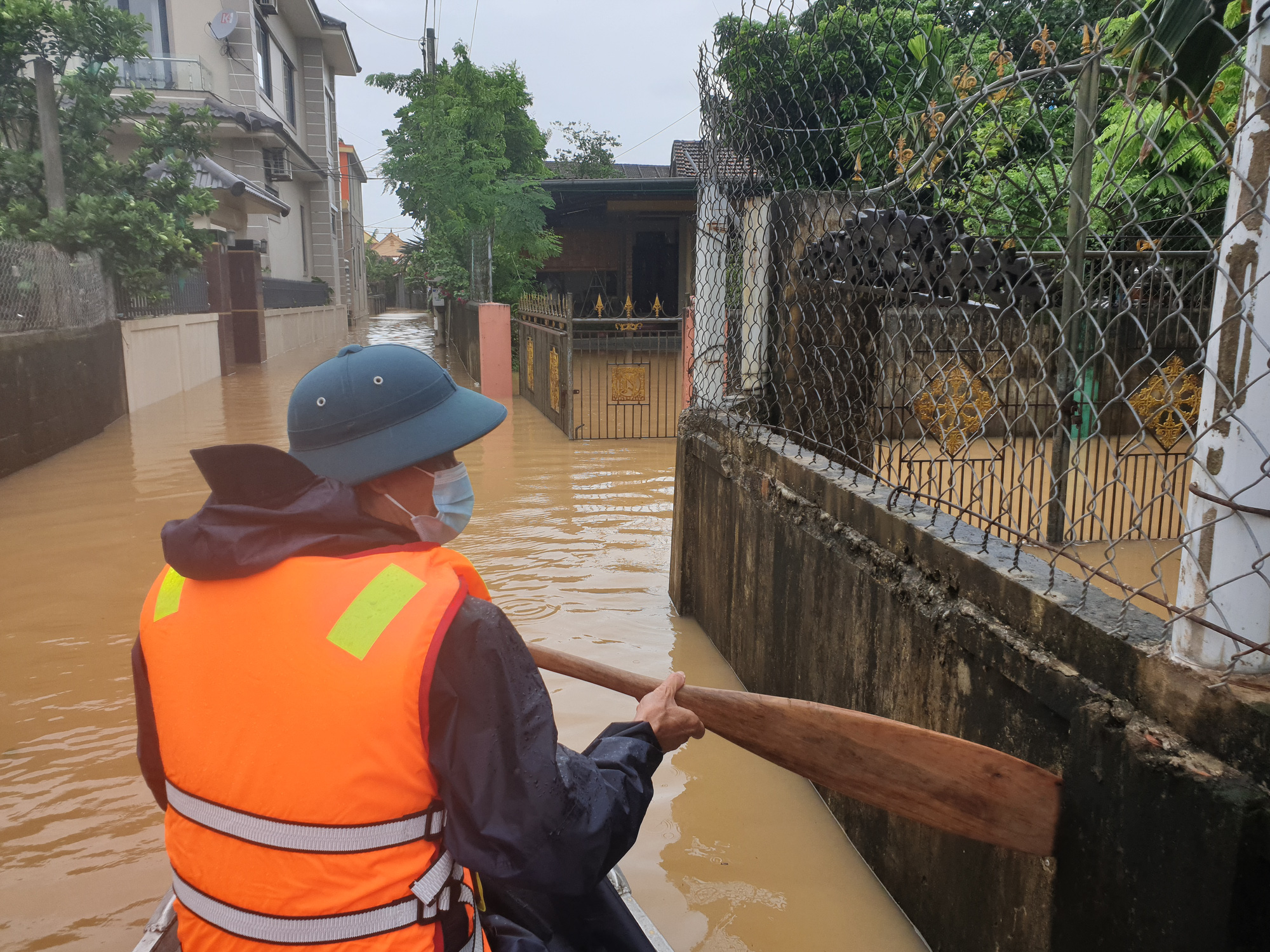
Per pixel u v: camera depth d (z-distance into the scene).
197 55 22.44
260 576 1.27
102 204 11.69
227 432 11.38
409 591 1.25
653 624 5.04
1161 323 1.83
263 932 1.27
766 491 3.90
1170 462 6.60
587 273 24.77
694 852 3.03
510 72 19.89
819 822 3.21
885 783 1.97
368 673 1.21
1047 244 2.88
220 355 18.56
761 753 2.01
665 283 24.84
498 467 9.38
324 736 1.21
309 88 31.16
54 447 9.83
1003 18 2.61
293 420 1.45
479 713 1.24
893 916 2.71
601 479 8.83
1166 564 5.76
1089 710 1.80
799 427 4.05
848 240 3.61
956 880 2.38
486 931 1.62
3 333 8.95
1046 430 2.28
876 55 3.13
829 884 2.86
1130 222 2.00
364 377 1.42
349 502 1.33
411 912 1.27
